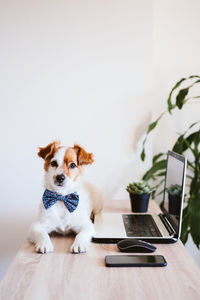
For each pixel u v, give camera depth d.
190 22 1.98
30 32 1.78
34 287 0.81
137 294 0.78
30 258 0.99
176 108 2.02
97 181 1.88
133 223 1.30
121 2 1.76
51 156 1.19
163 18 1.98
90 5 1.77
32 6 1.77
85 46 1.79
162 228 1.24
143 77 1.81
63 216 1.17
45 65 1.80
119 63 1.80
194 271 0.91
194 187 1.77
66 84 1.81
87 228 1.16
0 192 1.88
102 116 1.83
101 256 1.01
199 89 2.02
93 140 1.85
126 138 1.85
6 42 1.78
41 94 1.82
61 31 1.78
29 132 1.84
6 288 0.81
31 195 1.88
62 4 1.77
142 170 1.87
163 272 0.90
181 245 1.11
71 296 0.77
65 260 0.97
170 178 1.34
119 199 1.88
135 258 0.97
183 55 2.00
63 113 1.83
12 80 1.81
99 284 0.83
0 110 1.83
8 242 1.91
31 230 1.16
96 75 1.81
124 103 1.83
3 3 1.76
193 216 1.66
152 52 1.79
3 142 1.85
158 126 2.04
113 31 1.78
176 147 1.75
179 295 0.78
